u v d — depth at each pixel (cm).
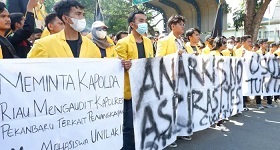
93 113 250
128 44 341
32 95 208
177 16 407
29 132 206
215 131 479
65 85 227
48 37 251
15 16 338
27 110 205
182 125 397
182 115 396
